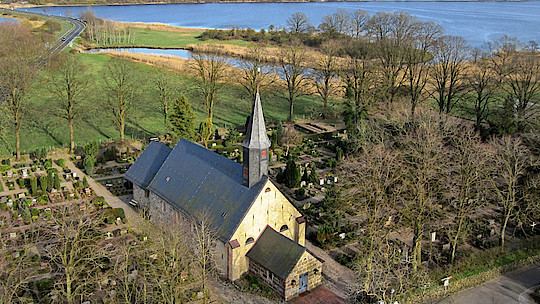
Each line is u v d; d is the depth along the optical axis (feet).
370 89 396.37
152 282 189.78
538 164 241.96
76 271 186.70
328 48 486.79
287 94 500.74
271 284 201.67
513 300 201.87
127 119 414.41
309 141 372.38
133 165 273.95
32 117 399.85
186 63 566.36
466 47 590.55
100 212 250.57
